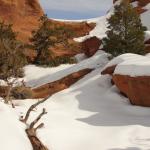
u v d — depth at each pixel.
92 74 35.00
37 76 39.72
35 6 58.53
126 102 27.80
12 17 54.12
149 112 25.42
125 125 22.58
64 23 57.56
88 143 19.31
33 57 44.50
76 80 35.06
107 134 20.81
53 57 45.66
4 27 45.44
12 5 54.16
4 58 29.75
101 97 29.16
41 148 16.72
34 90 33.94
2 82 33.97
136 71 26.80
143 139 19.98
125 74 27.44
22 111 23.20
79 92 30.33
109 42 36.53
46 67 42.34
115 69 29.06
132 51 35.72
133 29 36.06
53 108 26.84
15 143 14.99
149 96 26.00
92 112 25.84
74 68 37.78
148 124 22.81
